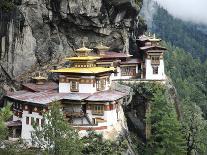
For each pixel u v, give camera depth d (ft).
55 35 277.03
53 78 275.18
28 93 251.80
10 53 262.67
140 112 284.00
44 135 173.37
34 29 266.36
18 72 264.11
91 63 254.68
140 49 315.99
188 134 285.43
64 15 273.13
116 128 238.68
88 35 293.64
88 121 232.73
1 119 151.64
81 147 173.88
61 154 168.45
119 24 305.12
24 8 262.47
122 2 293.64
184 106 354.54
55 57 276.21
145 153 258.16
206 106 506.48
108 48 300.81
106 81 254.88
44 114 185.37
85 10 275.39
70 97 233.96
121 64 311.47
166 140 248.93
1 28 264.52
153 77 308.60
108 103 233.35
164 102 265.13
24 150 172.14
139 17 368.48
